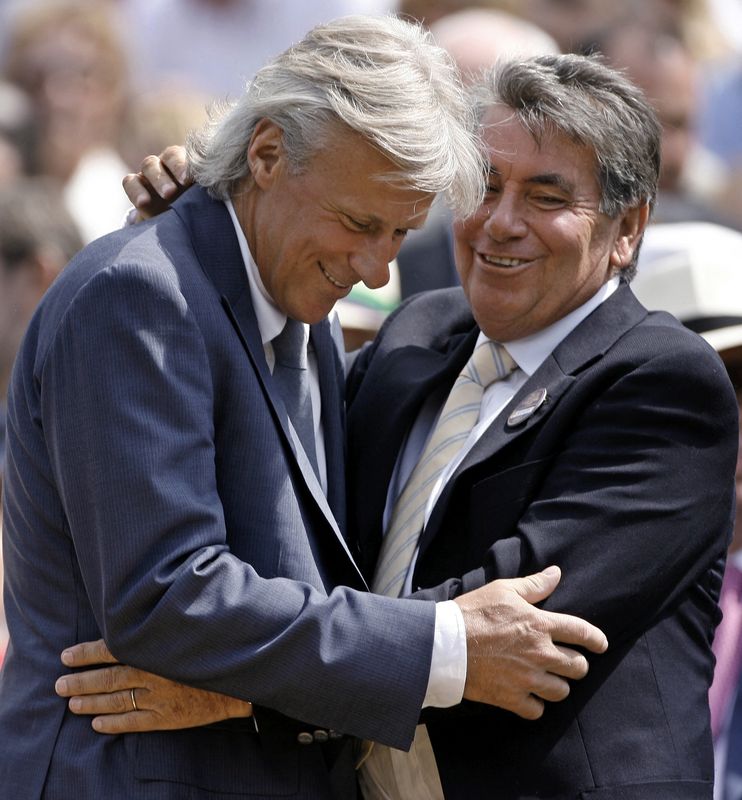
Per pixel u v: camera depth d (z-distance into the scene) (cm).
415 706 979
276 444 1028
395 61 1006
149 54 2512
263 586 974
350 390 1223
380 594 1100
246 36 2531
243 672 966
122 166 2192
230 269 1041
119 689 1012
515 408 1087
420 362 1177
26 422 1035
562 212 1091
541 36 1981
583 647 1024
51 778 1012
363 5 2591
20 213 1661
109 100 2233
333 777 1080
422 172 988
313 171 997
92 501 971
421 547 1083
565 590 1020
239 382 1020
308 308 1048
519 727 1038
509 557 1031
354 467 1157
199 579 957
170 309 991
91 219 2122
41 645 1041
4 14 2383
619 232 1130
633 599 1027
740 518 1361
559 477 1055
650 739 1027
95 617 998
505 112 1094
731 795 1298
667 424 1051
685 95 2059
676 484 1042
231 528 1021
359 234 1009
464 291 1143
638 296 1398
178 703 1010
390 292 1549
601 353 1086
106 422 968
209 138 1087
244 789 1020
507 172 1089
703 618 1081
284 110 1005
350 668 971
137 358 977
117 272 986
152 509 962
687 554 1046
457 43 1869
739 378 1348
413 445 1159
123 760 1008
